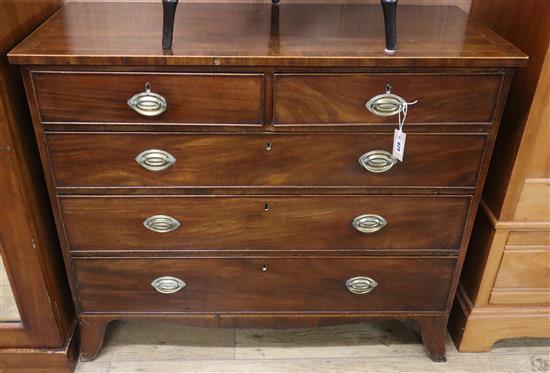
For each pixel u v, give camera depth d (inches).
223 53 42.3
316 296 55.8
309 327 58.1
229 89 43.4
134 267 52.9
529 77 47.6
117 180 47.7
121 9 54.1
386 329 64.3
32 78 42.3
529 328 59.6
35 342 55.7
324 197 49.6
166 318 56.7
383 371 58.9
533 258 55.7
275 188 48.8
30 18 48.4
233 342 62.1
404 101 44.6
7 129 43.7
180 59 41.4
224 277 54.0
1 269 50.8
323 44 45.1
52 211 52.5
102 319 56.3
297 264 53.5
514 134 50.3
